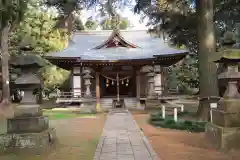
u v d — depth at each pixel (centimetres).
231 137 714
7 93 1767
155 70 2498
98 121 1478
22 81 750
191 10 1656
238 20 1694
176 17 1566
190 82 3088
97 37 3056
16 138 721
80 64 2375
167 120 1277
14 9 729
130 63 2322
